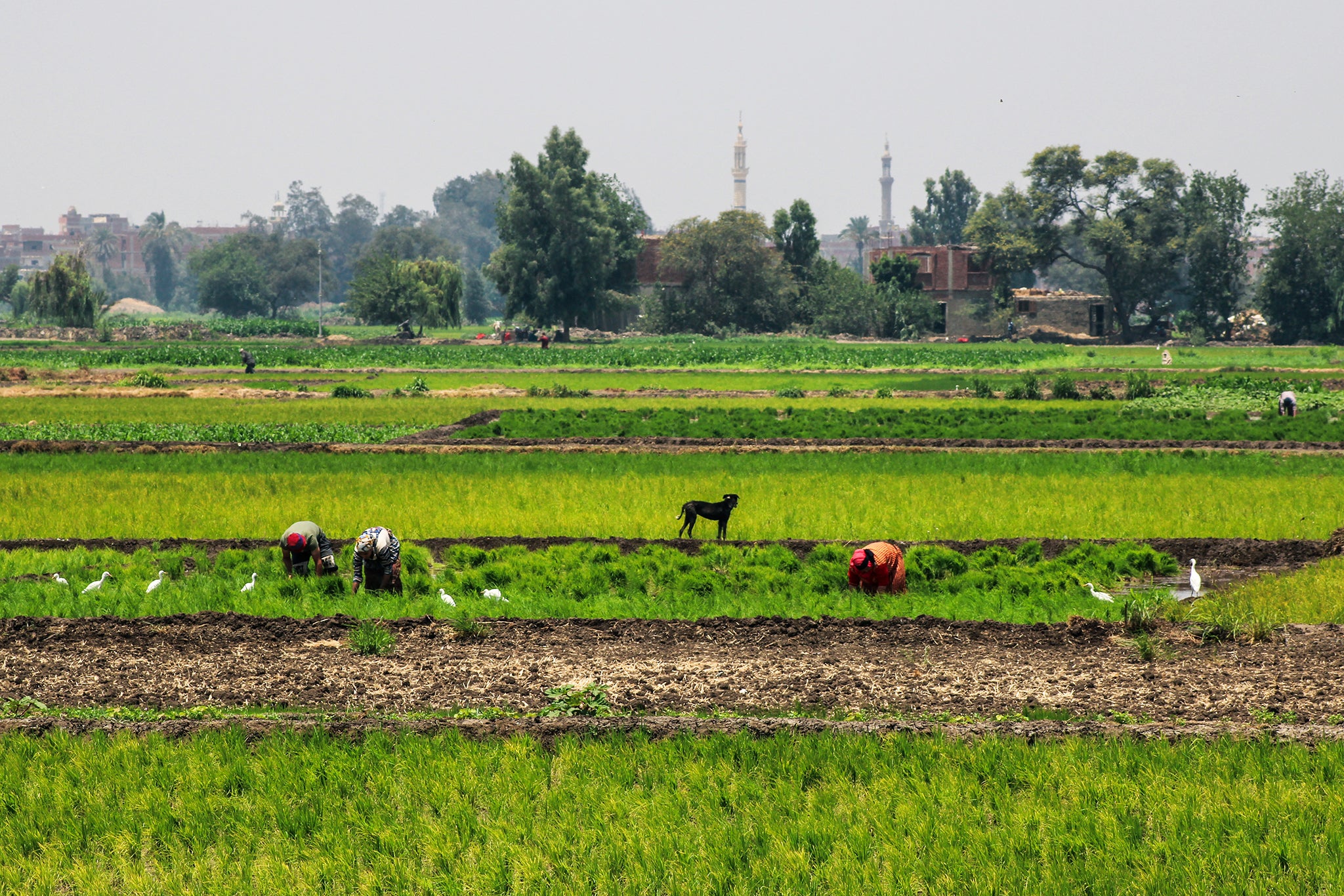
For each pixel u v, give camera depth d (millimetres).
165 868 33812
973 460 123812
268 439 150250
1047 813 35781
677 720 44094
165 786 38750
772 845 34094
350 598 64000
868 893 31516
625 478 110750
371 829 35344
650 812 36469
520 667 52531
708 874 32562
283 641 56375
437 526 88938
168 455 130750
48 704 47781
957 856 33250
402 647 55625
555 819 36219
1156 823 35500
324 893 32312
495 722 44188
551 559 73000
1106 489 103375
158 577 68062
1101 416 169375
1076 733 42406
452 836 34812
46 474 115125
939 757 40031
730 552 75312
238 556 73875
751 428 155000
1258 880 31578
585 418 169250
